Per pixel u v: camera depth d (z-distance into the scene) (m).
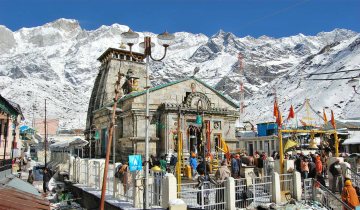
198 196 16.83
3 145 23.62
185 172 27.09
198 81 41.62
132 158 15.61
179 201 14.16
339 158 23.59
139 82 52.12
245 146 59.12
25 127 50.09
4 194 13.72
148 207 15.93
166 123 37.47
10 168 20.11
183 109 38.31
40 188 29.31
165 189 15.52
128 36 16.11
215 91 42.50
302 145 40.41
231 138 41.53
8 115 22.64
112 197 19.66
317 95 191.75
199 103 39.78
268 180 21.56
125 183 19.02
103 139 45.31
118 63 53.06
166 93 39.53
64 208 22.36
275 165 22.70
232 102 43.31
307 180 20.48
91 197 21.00
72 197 24.80
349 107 165.62
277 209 17.47
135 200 16.86
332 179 21.67
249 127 75.81
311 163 23.08
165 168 27.39
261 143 56.09
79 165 27.75
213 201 17.44
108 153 13.56
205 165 20.02
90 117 54.97
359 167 27.30
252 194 18.56
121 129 40.50
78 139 40.00
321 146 33.69
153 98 38.72
